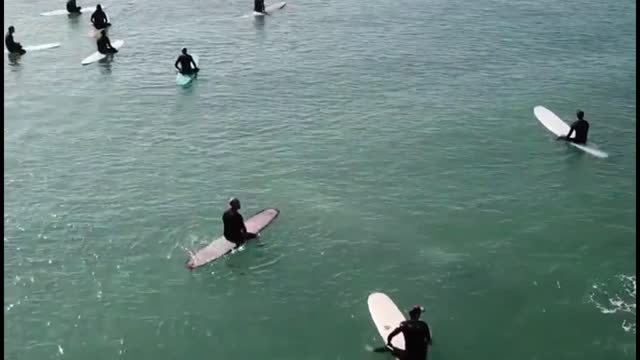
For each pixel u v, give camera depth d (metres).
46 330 16.84
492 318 17.03
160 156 26.17
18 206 22.56
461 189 23.11
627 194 22.69
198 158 25.89
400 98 31.34
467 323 16.88
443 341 16.33
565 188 23.09
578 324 16.75
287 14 46.62
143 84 34.25
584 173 24.11
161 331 16.83
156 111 30.75
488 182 23.55
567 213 21.59
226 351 16.20
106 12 47.84
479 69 35.06
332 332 16.70
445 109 29.91
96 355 16.08
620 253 19.47
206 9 48.28
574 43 38.94
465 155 25.55
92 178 24.52
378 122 28.69
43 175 24.81
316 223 21.14
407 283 18.36
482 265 19.03
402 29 42.56
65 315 17.34
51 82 34.91
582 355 15.83
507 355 15.90
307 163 25.17
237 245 19.94
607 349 15.96
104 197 23.09
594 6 46.47
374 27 43.12
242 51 39.03
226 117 29.75
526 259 19.27
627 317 16.94
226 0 50.59
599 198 22.44
